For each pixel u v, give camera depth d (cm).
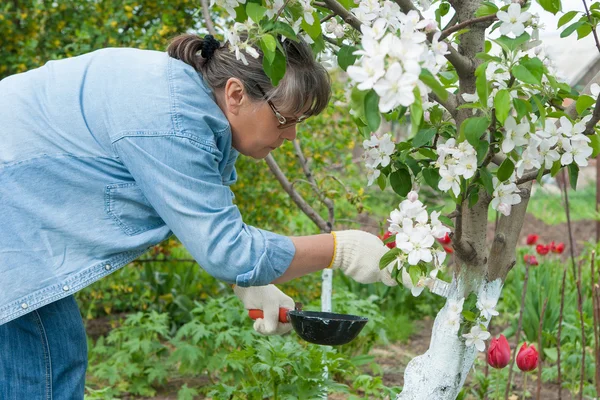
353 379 363
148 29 451
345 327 179
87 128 177
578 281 286
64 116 178
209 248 165
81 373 201
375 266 178
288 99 172
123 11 447
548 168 169
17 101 185
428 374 194
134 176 171
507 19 155
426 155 183
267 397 326
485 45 199
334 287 511
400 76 124
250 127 179
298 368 272
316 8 189
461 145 160
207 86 178
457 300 188
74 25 468
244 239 168
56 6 471
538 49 166
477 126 152
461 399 279
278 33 155
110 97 174
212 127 174
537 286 453
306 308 395
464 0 185
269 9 159
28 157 178
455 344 191
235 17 162
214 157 172
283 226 521
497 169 170
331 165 489
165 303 494
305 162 348
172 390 376
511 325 484
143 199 177
